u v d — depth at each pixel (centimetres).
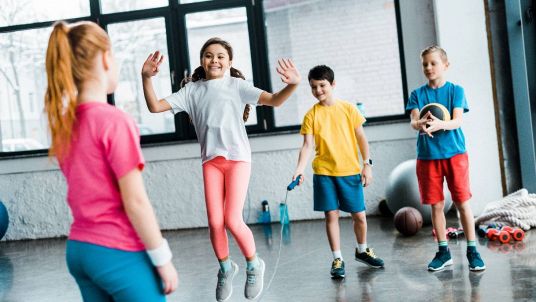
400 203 536
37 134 688
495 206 480
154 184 663
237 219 297
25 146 689
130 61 667
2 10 686
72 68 141
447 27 544
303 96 646
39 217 681
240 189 298
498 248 393
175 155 657
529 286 293
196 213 659
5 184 686
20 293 389
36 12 681
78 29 143
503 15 535
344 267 358
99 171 138
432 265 344
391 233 499
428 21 621
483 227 451
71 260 140
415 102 341
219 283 304
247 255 302
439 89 338
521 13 500
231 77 310
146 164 664
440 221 346
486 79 540
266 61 648
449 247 415
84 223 139
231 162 300
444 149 331
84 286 143
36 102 686
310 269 382
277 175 644
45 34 681
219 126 300
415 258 387
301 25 645
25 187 682
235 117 301
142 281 139
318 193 353
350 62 640
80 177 138
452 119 330
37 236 682
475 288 298
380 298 297
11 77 687
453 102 333
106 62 145
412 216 473
